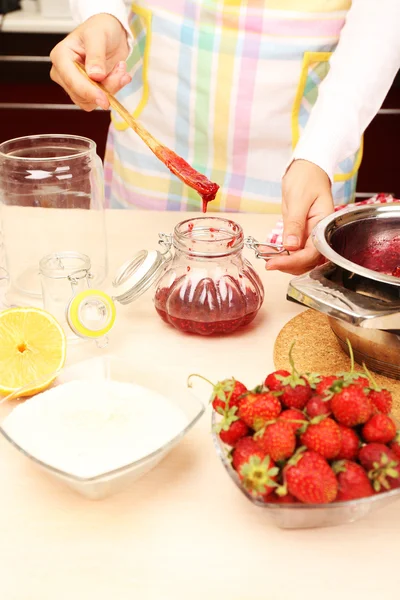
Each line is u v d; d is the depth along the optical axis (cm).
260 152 154
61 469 70
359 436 69
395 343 87
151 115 157
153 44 150
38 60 264
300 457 63
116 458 71
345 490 64
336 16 142
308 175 118
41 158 113
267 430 65
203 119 152
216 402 71
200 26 145
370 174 275
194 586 64
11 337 90
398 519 72
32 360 89
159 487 76
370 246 105
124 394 81
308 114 152
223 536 70
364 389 72
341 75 131
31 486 76
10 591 63
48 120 275
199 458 79
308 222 114
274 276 121
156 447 72
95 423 75
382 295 87
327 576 65
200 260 99
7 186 113
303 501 64
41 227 117
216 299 98
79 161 113
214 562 67
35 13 261
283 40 143
